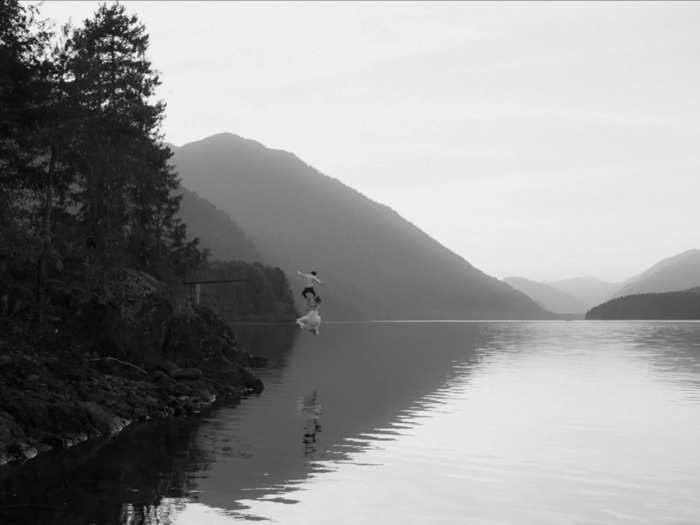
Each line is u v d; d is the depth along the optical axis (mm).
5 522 10945
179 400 27172
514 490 13859
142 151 44125
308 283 21562
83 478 14234
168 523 11062
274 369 47406
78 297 31359
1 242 28578
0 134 28312
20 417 18281
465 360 56781
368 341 99500
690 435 20578
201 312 48062
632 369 46438
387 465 16141
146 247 49531
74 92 32188
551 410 26203
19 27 28906
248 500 12633
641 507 12656
